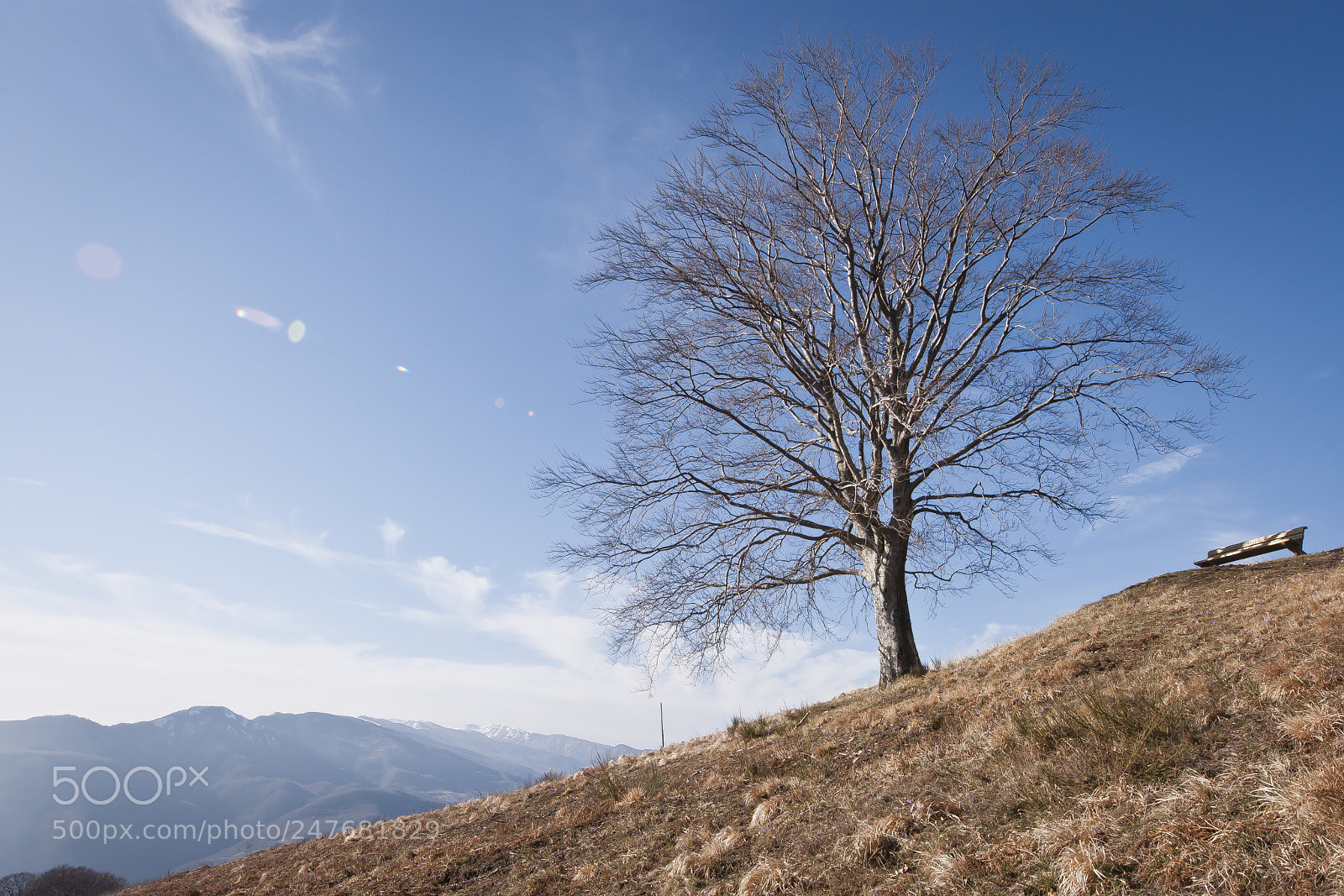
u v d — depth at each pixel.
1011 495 14.25
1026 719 7.42
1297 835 3.93
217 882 13.70
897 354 15.37
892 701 12.05
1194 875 4.02
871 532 14.84
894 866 5.57
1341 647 6.36
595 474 15.17
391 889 9.65
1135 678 8.02
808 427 16.06
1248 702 5.96
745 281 15.67
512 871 9.09
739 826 7.79
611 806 10.57
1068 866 4.43
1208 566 16.39
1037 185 15.17
